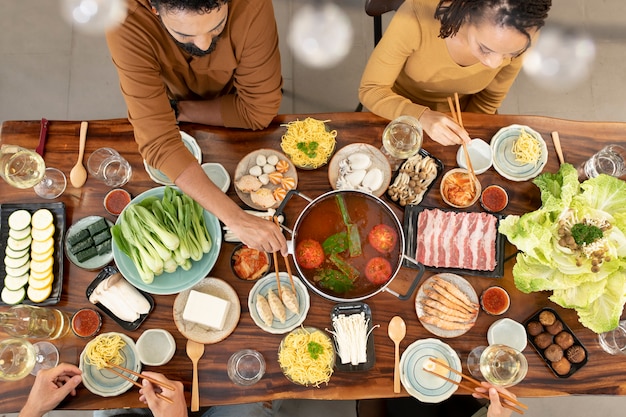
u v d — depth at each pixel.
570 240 1.54
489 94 2.04
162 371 1.60
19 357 1.53
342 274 1.48
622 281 1.56
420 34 1.75
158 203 1.61
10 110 2.92
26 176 1.67
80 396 1.58
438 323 1.62
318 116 1.81
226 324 1.62
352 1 1.99
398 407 2.04
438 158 1.78
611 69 3.06
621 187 1.58
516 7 1.31
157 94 1.58
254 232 1.53
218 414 1.91
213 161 1.76
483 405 1.98
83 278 1.67
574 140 1.82
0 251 1.67
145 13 1.45
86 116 2.93
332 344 1.60
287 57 2.98
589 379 1.64
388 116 1.83
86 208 1.73
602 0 2.89
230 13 1.49
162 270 1.59
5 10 3.02
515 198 1.76
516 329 1.64
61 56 2.99
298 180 1.74
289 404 2.60
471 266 1.67
